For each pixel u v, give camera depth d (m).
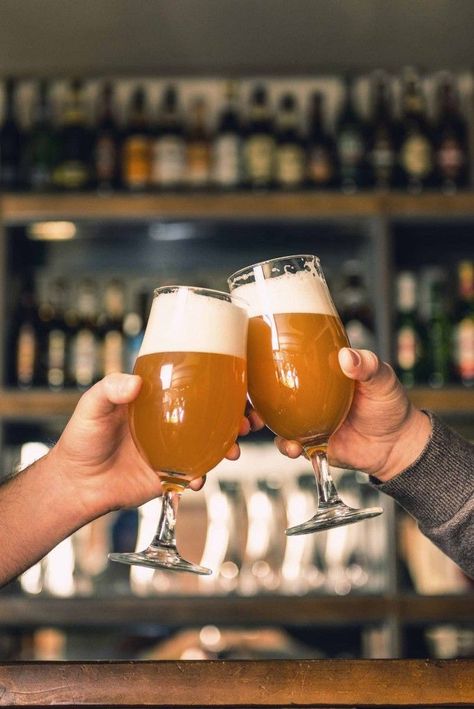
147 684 0.57
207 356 0.71
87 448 0.79
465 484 0.82
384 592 2.13
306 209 2.29
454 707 0.57
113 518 2.31
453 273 2.59
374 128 2.51
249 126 2.60
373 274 2.31
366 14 2.40
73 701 0.57
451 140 2.46
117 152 2.55
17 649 2.34
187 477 0.74
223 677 0.57
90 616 2.11
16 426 2.33
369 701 0.57
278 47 2.55
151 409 0.71
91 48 2.55
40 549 0.83
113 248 2.48
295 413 0.76
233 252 2.51
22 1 2.32
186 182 2.44
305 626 2.38
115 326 2.41
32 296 2.43
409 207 2.30
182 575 2.26
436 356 2.34
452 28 2.46
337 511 0.75
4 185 2.47
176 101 2.60
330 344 0.76
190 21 2.42
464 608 2.09
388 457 0.85
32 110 2.68
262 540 2.31
